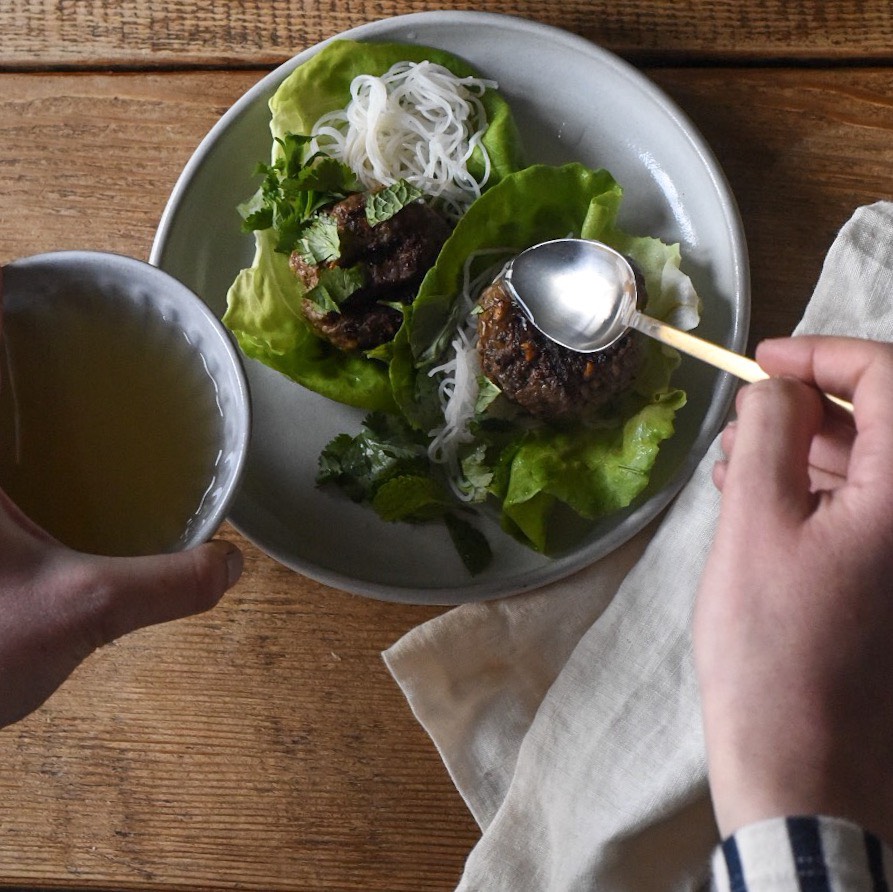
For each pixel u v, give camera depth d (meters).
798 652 0.49
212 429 0.59
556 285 0.64
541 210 0.67
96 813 0.66
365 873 0.66
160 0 0.70
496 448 0.66
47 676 0.55
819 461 0.57
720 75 0.68
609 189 0.66
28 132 0.70
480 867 0.63
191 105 0.70
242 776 0.66
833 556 0.49
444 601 0.63
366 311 0.66
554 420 0.65
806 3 0.68
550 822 0.63
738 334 0.64
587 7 0.69
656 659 0.64
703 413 0.65
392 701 0.66
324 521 0.66
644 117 0.67
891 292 0.64
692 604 0.64
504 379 0.64
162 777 0.66
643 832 0.62
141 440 0.59
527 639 0.65
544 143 0.69
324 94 0.68
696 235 0.66
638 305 0.62
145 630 0.67
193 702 0.67
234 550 0.56
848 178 0.68
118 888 0.66
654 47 0.69
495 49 0.68
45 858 0.66
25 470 0.59
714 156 0.65
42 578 0.54
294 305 0.67
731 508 0.50
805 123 0.68
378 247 0.66
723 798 0.48
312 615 0.67
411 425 0.66
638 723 0.63
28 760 0.67
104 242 0.69
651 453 0.63
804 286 0.67
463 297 0.67
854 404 0.51
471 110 0.68
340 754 0.66
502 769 0.65
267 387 0.68
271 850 0.66
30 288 0.58
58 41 0.70
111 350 0.59
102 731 0.67
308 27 0.70
